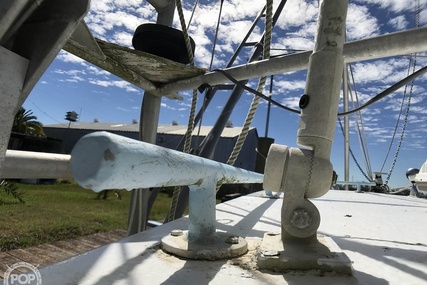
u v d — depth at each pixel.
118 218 7.97
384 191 6.98
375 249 1.20
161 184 0.65
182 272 0.83
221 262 0.92
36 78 0.67
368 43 1.36
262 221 1.79
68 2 0.65
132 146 0.47
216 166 1.07
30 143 18.84
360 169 6.09
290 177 0.98
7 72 0.62
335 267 0.85
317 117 0.96
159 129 25.89
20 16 0.65
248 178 1.85
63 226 6.30
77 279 0.75
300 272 0.85
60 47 0.67
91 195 13.45
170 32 1.79
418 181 4.89
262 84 1.76
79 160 0.42
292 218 0.97
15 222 6.43
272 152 1.00
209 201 1.06
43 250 4.37
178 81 2.04
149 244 1.09
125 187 0.50
